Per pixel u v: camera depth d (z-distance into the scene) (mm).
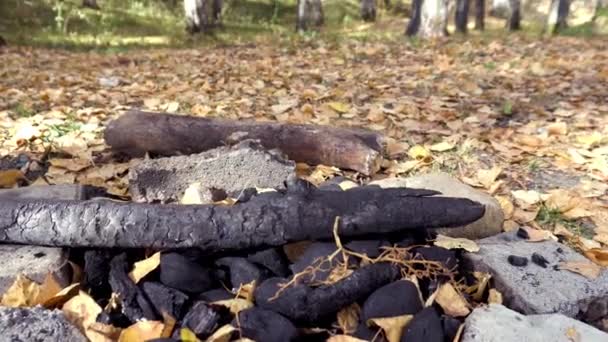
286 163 852
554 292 639
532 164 1098
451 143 1179
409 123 1308
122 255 647
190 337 535
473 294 655
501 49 2719
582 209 903
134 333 551
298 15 4609
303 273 603
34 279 620
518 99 1589
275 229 636
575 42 3166
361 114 1400
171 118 1011
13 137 1141
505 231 815
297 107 1465
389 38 3533
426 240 683
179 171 825
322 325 596
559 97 1638
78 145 1108
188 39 3840
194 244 631
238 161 837
